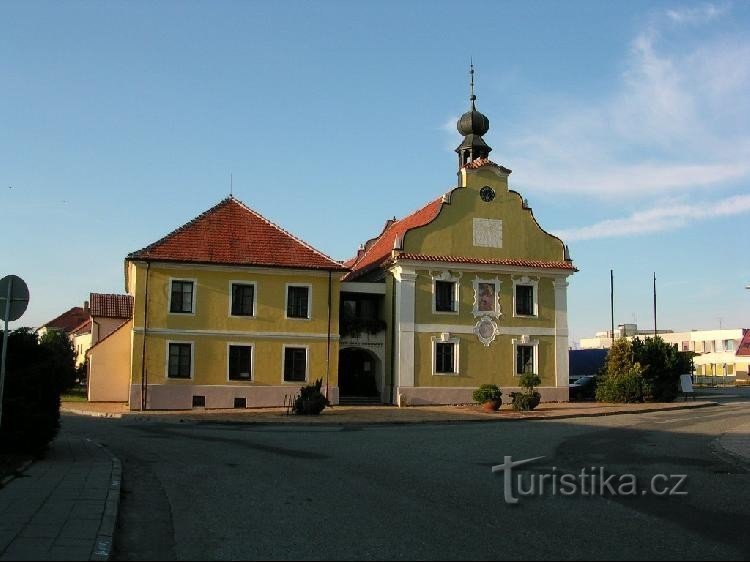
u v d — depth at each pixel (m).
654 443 20.19
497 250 40.34
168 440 20.23
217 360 35.62
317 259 37.66
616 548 8.16
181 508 10.32
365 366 41.62
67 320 96.19
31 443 14.71
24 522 8.85
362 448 18.11
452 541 8.29
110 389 40.41
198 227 37.03
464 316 39.31
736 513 10.52
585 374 50.84
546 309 40.88
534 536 8.62
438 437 21.25
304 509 10.10
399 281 38.53
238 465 14.80
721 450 18.84
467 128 43.50
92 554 7.44
